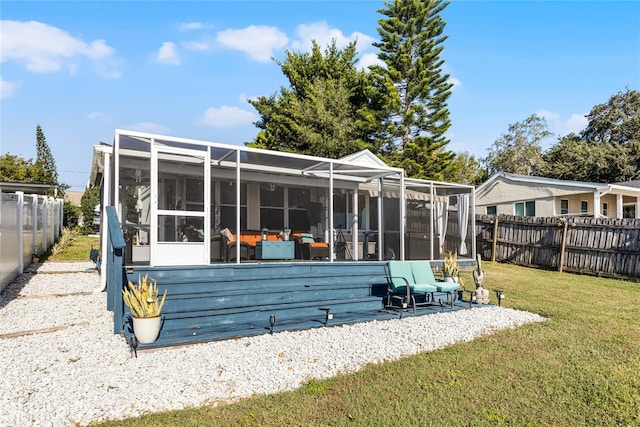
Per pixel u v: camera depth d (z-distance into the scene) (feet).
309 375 16.70
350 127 88.38
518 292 36.37
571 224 48.32
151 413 13.26
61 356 17.78
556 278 44.19
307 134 85.46
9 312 25.09
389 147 87.15
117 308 20.75
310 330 22.68
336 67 96.89
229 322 22.98
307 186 40.91
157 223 26.27
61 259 49.88
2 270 30.50
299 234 38.78
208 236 27.22
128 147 27.20
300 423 12.89
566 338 22.44
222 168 35.76
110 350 18.49
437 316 27.02
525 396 15.20
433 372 17.29
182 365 16.96
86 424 12.46
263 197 39.93
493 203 77.66
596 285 40.14
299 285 28.25
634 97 121.70
